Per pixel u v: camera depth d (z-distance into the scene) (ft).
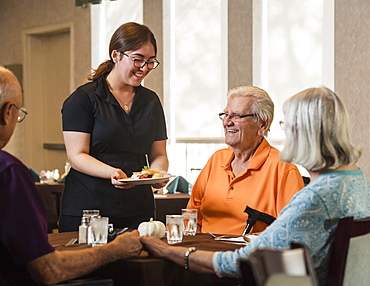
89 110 10.81
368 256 6.88
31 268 6.56
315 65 20.22
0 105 6.77
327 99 6.85
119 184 10.14
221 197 10.54
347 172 6.99
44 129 31.89
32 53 31.50
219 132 23.25
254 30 21.93
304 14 20.54
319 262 6.73
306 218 6.66
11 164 6.57
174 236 8.82
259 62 21.90
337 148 6.82
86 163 10.51
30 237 6.50
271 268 5.00
